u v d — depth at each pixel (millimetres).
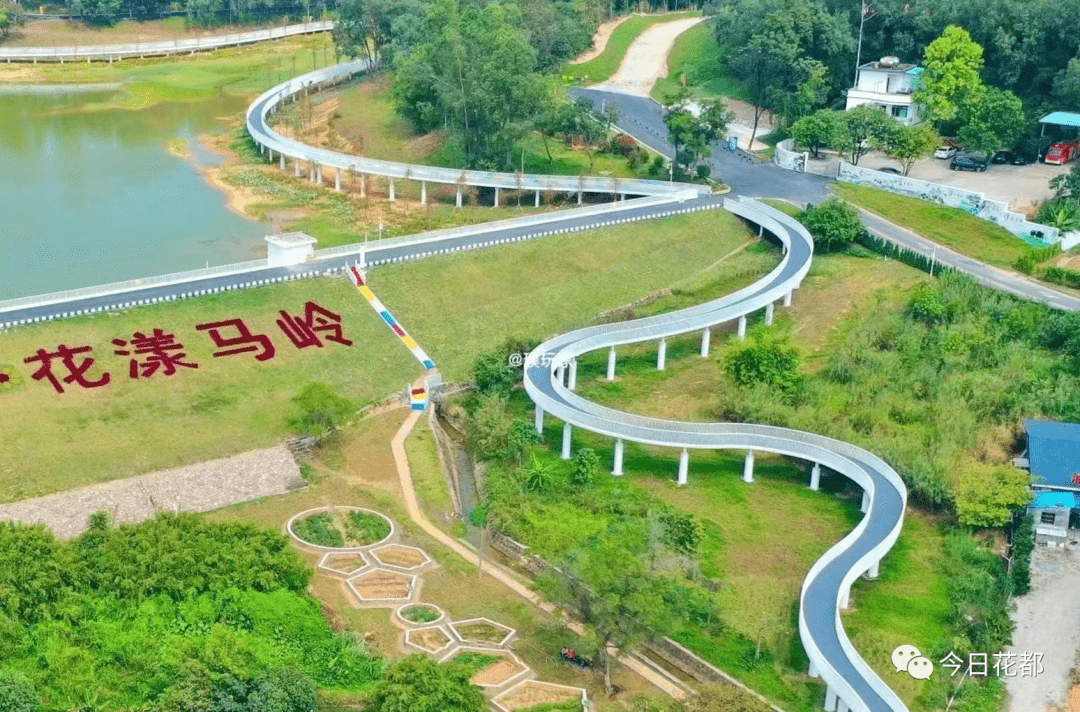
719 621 138625
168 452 163125
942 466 164500
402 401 183625
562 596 131625
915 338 197375
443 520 158125
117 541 137250
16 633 125312
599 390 189000
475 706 117500
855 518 159875
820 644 130500
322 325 192750
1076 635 140625
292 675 119875
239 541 139250
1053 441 164875
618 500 159500
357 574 144000
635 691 127812
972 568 149875
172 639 127188
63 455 159125
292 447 168750
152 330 182375
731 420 180500
